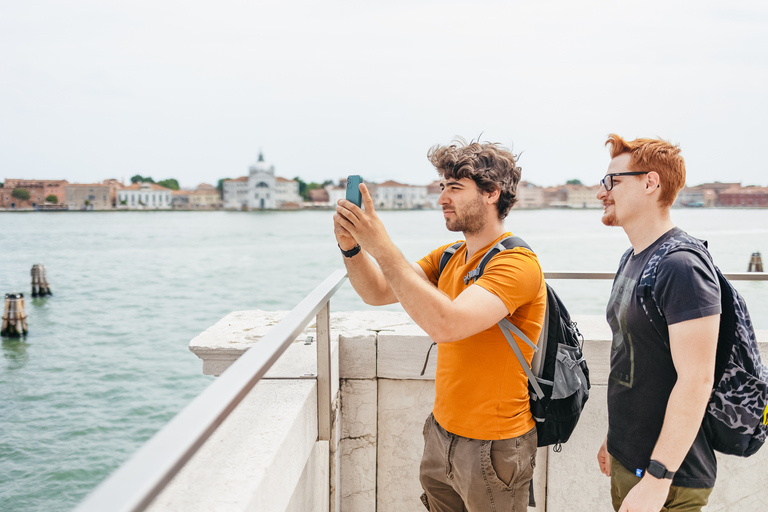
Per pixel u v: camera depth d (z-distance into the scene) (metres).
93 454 14.37
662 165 1.47
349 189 1.30
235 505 0.95
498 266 1.43
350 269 1.67
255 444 1.19
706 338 1.30
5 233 100.50
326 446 2.03
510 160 1.55
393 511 2.40
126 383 20.47
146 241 86.06
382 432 2.37
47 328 29.62
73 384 20.22
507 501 1.54
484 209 1.55
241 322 2.54
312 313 1.32
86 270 54.47
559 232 91.25
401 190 195.88
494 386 1.49
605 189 1.59
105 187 189.12
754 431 1.42
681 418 1.31
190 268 56.78
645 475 1.37
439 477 1.64
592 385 2.23
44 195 186.25
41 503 11.92
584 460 2.28
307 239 90.12
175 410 17.83
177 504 0.95
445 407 1.57
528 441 1.54
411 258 60.25
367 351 2.32
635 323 1.46
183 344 26.75
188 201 199.38
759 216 144.75
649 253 1.48
